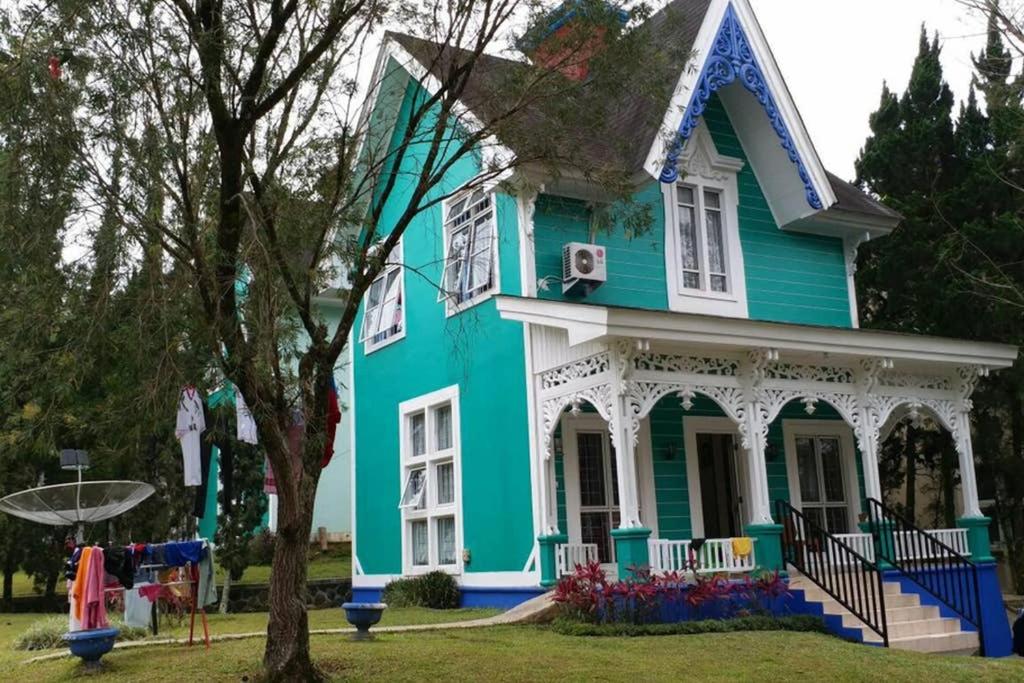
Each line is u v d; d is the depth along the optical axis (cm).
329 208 896
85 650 945
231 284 786
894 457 2298
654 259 1538
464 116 1162
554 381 1379
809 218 1662
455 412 1602
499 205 1504
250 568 2086
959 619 1369
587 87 1018
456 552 1577
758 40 1549
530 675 869
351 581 1947
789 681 898
